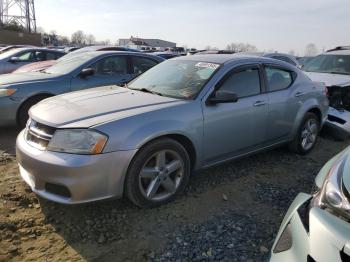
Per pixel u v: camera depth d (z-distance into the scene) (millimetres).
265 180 4723
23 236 3301
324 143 6621
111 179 3391
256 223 3656
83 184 3279
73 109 3754
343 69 8180
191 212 3803
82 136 3328
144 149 3572
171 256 3098
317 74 8055
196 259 3068
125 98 4125
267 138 4996
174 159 3871
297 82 5445
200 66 4664
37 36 46688
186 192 4230
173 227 3520
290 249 2252
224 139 4359
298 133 5523
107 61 7457
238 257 3113
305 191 4457
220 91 4148
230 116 4344
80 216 3648
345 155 2736
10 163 4961
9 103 6188
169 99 4098
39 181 3449
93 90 4668
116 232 3416
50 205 3824
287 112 5195
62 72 7023
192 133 3953
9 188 4145
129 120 3506
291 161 5457
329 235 2043
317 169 5215
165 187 3859
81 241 3275
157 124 3635
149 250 3172
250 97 4641
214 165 4410
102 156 3307
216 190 4336
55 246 3193
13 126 6418
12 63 11664
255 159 5449
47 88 6531
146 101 3998
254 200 4156
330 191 2299
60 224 3514
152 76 4941
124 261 3027
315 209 2242
